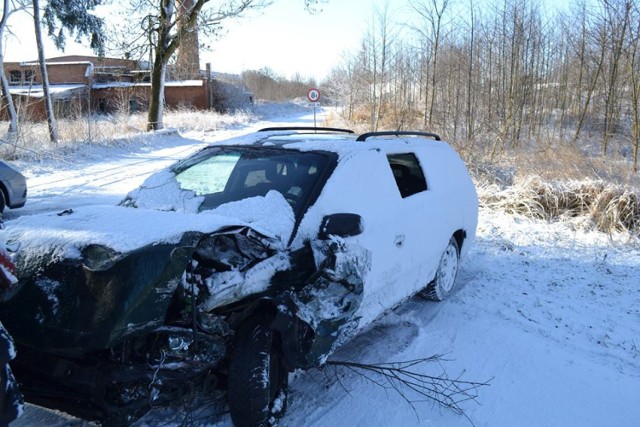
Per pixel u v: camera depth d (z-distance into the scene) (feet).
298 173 13.12
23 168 46.11
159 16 81.30
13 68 145.38
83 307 8.38
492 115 69.26
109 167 49.65
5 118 59.26
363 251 12.05
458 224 18.24
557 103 89.04
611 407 12.26
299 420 11.05
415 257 15.10
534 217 30.81
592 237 27.09
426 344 14.70
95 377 8.33
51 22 71.10
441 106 81.25
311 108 213.05
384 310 13.62
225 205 12.10
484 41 75.15
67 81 147.64
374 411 11.47
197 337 9.08
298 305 10.20
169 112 121.90
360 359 13.67
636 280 20.80
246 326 10.12
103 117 93.45
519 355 14.40
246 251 10.98
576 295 19.08
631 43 56.70
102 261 8.71
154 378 8.59
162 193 13.52
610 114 66.03
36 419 10.46
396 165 15.78
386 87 97.40
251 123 126.11
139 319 8.32
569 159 42.32
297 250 11.27
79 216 10.96
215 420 10.51
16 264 9.32
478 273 21.08
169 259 8.72
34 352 8.87
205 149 15.65
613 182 33.96
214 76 171.73
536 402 12.28
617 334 16.07
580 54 79.00
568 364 14.08
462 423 11.25
